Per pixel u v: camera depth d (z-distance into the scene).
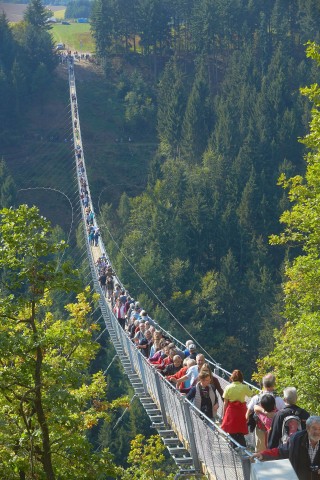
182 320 130.38
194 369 20.73
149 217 153.38
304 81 199.12
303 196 30.86
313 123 29.50
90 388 29.52
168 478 39.41
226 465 16.52
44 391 20.38
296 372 29.72
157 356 26.30
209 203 160.25
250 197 153.25
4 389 19.48
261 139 170.88
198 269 152.12
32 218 19.86
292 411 14.25
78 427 21.52
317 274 30.91
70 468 20.75
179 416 21.62
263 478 11.73
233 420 16.47
